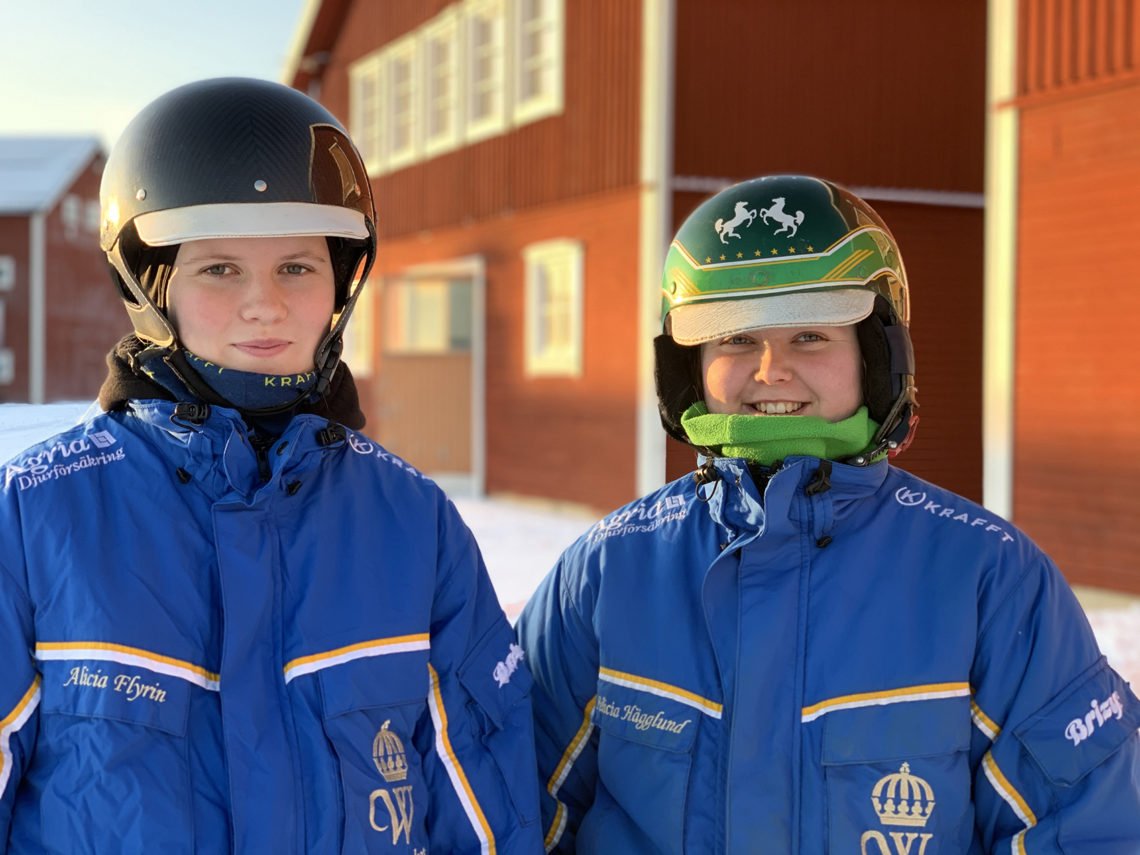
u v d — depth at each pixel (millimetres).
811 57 8523
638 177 9055
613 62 9383
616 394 9422
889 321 1471
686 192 8812
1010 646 1341
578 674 1559
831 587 1390
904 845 1305
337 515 1379
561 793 1572
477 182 11484
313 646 1290
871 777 1323
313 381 1428
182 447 1309
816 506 1402
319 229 1363
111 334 33562
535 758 1475
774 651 1374
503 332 11102
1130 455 5969
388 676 1325
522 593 2723
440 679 1408
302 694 1274
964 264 5992
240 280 1356
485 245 11367
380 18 13391
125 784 1172
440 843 1383
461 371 12539
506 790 1417
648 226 8914
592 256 9734
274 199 1344
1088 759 1289
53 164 31688
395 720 1328
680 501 1566
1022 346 6488
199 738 1235
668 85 8695
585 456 9820
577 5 9867
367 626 1329
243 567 1273
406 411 12539
